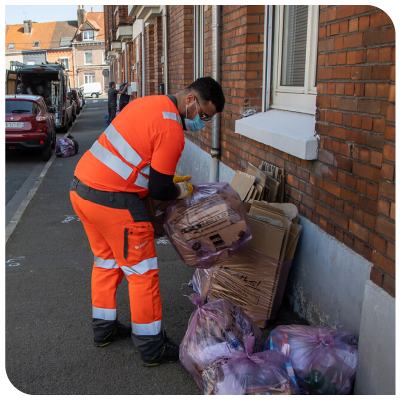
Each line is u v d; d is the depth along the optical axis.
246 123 4.20
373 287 2.16
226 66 5.10
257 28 4.27
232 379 2.12
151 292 2.65
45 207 6.78
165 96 2.57
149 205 2.75
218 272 3.19
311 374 2.29
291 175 3.43
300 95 3.72
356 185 2.47
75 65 69.38
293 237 3.15
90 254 4.78
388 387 2.01
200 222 2.61
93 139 15.75
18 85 17.91
